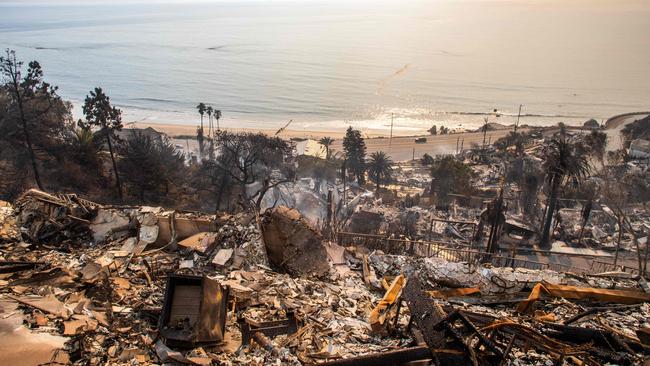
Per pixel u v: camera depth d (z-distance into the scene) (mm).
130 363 7949
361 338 9367
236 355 8578
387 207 49125
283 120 150625
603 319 10625
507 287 12008
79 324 8539
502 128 131000
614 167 62312
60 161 38938
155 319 9398
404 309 10734
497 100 190875
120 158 44906
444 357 7562
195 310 8836
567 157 41500
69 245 13188
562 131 103938
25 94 38812
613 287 12211
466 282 12148
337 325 9859
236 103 177250
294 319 9797
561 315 10906
